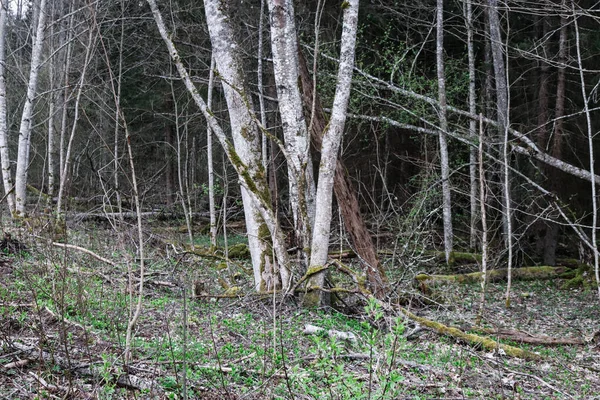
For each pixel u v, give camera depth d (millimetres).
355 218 11141
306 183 10656
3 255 9719
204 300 9586
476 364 7617
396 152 25094
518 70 22016
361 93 18109
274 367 5746
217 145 25219
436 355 7660
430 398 5648
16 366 4984
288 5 10109
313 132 11195
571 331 11062
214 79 18312
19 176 15414
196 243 19359
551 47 20297
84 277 8273
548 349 9492
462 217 22672
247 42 19641
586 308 13633
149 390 4859
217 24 10055
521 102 22453
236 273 12711
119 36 18984
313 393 4992
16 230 11648
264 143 17094
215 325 7793
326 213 9680
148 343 6352
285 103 10133
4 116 15562
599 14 18938
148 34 21281
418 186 21219
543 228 19594
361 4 21672
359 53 22000
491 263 17438
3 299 7000
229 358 6246
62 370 5078
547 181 19453
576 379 7633
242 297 9539
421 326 8930
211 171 17719
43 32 15984
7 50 23484
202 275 12156
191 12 19422
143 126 26062
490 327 10477
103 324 6777
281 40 10078
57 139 22188
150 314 7883
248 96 10180
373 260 11062
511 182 19406
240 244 18203
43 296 7332
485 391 6363
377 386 4707
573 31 19203
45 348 5398
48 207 12547
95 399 4477
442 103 18000
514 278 17484
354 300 10297
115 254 10016
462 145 21281
